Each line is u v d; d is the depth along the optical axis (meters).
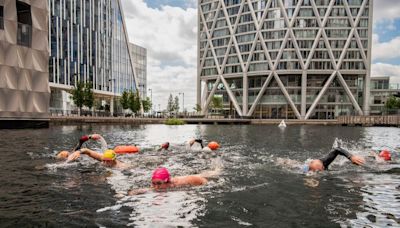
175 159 11.03
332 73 86.44
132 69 106.38
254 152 13.66
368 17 86.31
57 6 68.56
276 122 76.50
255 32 90.50
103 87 87.50
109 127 41.38
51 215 4.80
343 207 5.40
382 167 9.56
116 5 96.19
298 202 5.69
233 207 5.34
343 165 9.77
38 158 10.57
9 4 30.62
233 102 96.06
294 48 87.19
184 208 5.26
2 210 5.03
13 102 31.11
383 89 107.75
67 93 70.81
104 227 4.32
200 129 41.78
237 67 94.62
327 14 86.06
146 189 6.51
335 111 89.94
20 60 31.72
